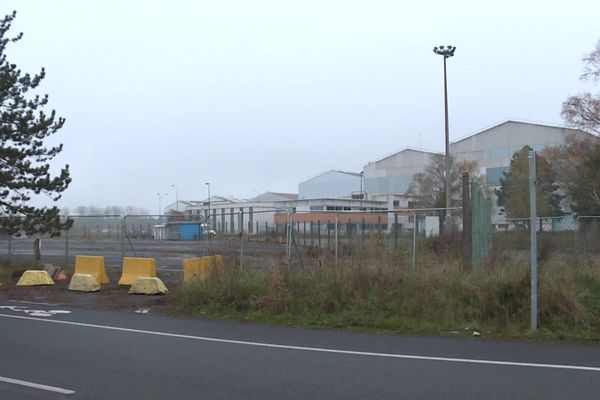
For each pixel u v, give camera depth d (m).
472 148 101.31
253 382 7.13
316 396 6.52
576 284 11.82
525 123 96.06
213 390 6.77
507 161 97.06
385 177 110.44
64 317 12.70
